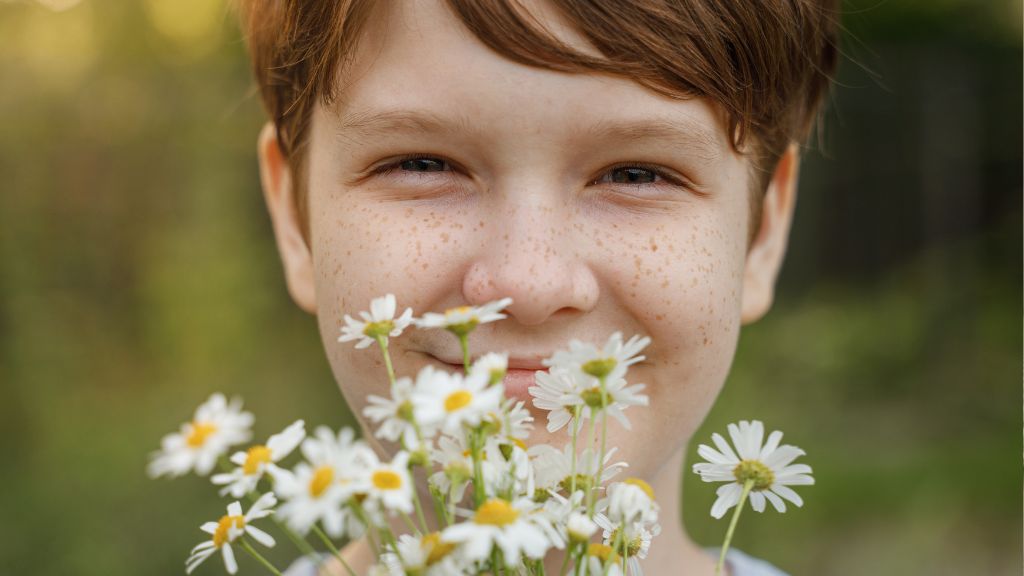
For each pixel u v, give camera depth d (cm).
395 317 55
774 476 49
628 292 55
